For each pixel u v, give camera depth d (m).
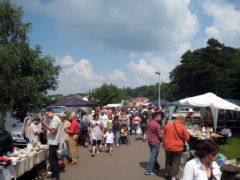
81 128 19.06
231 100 34.75
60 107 28.53
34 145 11.20
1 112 18.95
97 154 16.11
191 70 52.31
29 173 10.56
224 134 20.78
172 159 10.21
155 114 11.75
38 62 22.81
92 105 31.44
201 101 22.05
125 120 21.31
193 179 4.18
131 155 15.84
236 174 7.55
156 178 10.90
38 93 21.45
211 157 4.15
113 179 10.73
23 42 21.59
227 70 47.19
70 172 11.76
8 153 9.44
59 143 10.44
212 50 51.66
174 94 62.44
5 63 19.55
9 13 21.16
